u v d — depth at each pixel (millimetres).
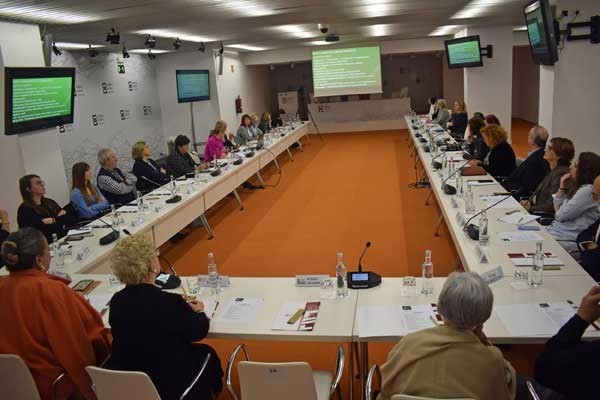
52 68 5352
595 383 1649
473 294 1585
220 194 6246
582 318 1745
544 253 3025
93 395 2346
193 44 10023
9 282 2371
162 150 12078
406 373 1649
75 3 4711
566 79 6539
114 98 10047
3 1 4367
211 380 2395
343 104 14914
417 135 9203
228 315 2529
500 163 5730
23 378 2172
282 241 5551
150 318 2137
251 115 10359
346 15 6930
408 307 2482
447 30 11109
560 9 6340
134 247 2211
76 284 3059
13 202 5355
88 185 5230
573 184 3781
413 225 5777
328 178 8609
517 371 2918
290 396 1957
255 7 5727
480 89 10312
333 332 2311
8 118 4906
